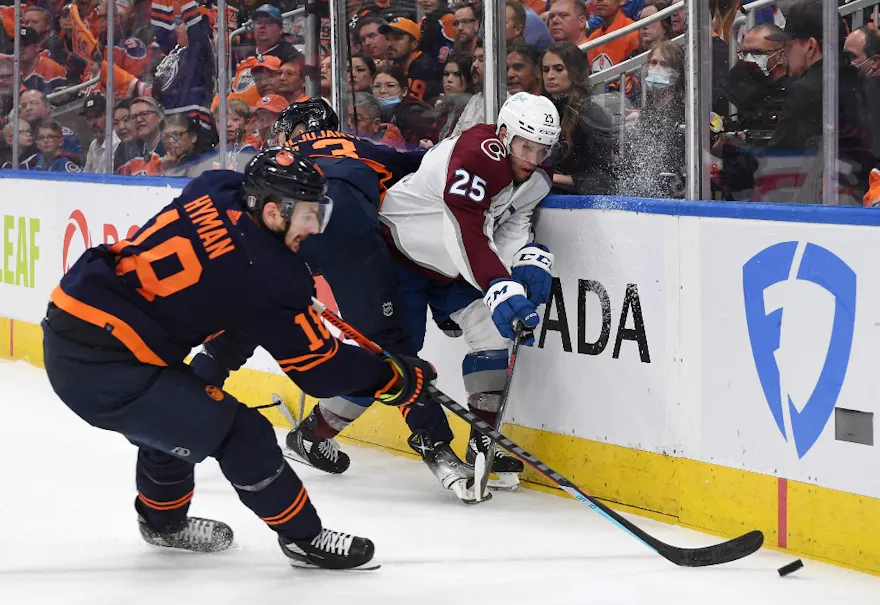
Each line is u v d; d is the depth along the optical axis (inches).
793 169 396.5
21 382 629.0
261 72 554.6
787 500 339.0
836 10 367.6
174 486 329.1
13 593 301.7
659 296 373.4
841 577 315.3
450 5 464.4
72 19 669.9
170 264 288.0
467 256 383.9
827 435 327.6
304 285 293.3
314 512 319.9
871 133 390.3
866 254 315.3
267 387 536.7
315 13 523.2
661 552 315.9
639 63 418.0
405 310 420.8
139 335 291.0
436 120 480.7
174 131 610.9
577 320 402.0
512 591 303.9
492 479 427.8
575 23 429.1
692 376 364.8
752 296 345.4
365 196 396.5
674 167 413.7
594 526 370.6
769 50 396.2
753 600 296.0
